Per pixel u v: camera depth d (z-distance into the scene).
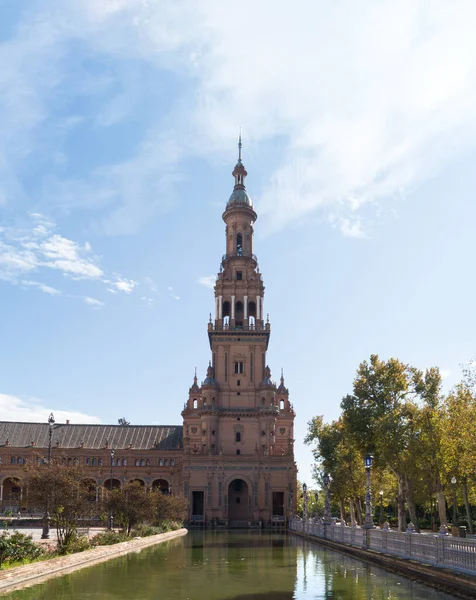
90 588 25.31
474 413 46.16
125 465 119.44
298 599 23.05
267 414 112.06
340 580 29.08
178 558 40.66
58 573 30.61
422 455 53.69
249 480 108.00
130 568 33.69
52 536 52.44
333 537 56.44
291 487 107.44
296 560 39.91
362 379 61.97
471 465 45.28
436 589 25.89
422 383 61.75
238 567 34.84
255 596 23.72
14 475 116.75
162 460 120.19
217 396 114.56
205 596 23.50
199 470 108.69
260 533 82.19
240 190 131.50
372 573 32.19
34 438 124.31
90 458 120.38
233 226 128.12
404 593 24.69
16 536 30.70
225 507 107.00
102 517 67.06
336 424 81.62
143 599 22.47
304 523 75.69
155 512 68.88
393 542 37.25
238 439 112.81
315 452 85.06
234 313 120.50
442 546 29.31
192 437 119.50
